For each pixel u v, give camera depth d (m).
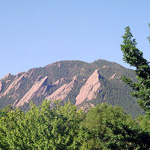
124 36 22.19
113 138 20.98
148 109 21.09
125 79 22.41
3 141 30.97
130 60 21.56
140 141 20.92
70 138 33.00
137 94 21.66
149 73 21.36
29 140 31.45
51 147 30.22
